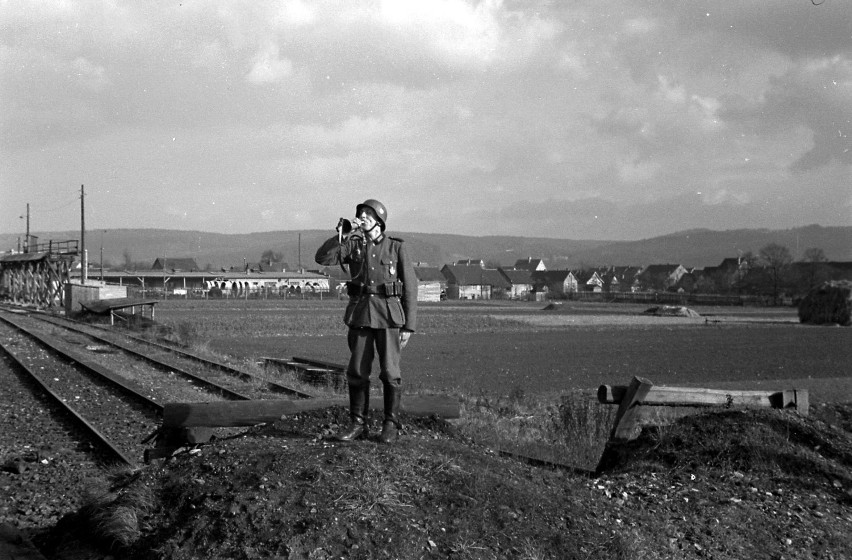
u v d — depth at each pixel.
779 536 6.42
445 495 5.46
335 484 5.36
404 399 7.70
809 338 45.88
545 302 132.62
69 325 41.16
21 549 5.97
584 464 9.64
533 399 17.31
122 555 5.27
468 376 23.38
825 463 7.80
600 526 5.67
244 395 15.66
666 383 22.41
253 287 130.75
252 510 5.12
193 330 37.94
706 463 7.84
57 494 8.16
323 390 17.06
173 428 7.32
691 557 5.82
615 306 111.81
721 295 133.62
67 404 14.18
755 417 8.41
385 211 6.59
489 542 5.16
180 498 5.53
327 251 6.41
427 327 53.53
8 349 26.41
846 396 19.52
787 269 138.38
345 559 4.82
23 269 73.50
